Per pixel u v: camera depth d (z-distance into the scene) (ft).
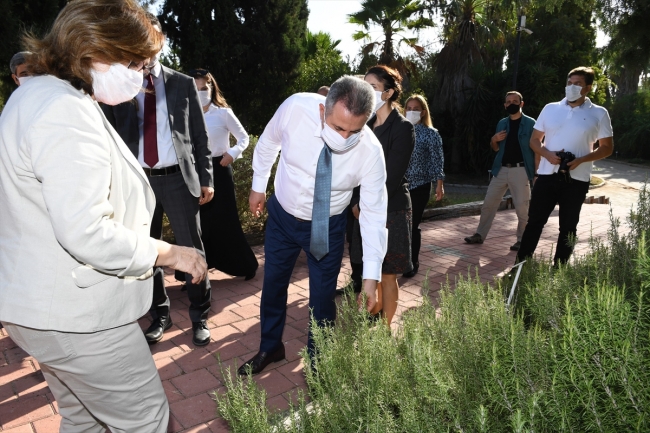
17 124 4.42
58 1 31.22
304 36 73.26
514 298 9.30
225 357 10.80
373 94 7.45
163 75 10.97
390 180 10.63
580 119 15.02
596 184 61.72
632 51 21.20
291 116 8.55
